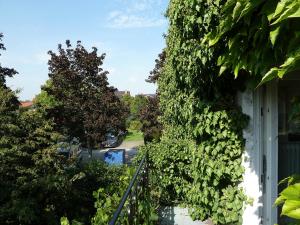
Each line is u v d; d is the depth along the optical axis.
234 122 5.31
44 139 14.59
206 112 5.46
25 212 11.78
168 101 10.84
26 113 14.77
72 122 20.69
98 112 21.11
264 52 2.55
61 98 20.95
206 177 5.66
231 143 5.38
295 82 5.09
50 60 21.50
